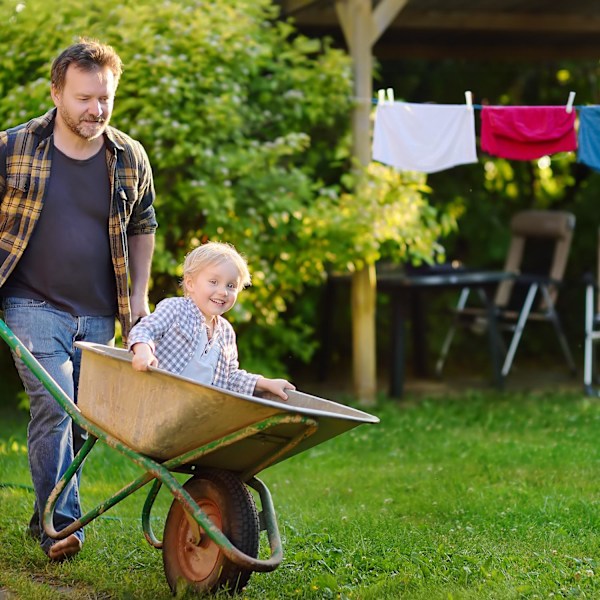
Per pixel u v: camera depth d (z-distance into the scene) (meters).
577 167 12.80
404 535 5.02
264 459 4.09
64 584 4.37
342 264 8.91
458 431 8.09
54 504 4.36
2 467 6.67
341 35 11.31
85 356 4.20
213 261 4.22
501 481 6.37
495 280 9.95
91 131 4.30
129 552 4.73
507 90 13.10
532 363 12.11
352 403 9.18
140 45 8.02
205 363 4.25
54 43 8.12
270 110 9.09
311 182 8.93
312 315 10.81
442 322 12.30
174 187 8.27
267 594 4.16
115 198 4.53
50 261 4.48
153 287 8.83
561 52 12.00
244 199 8.45
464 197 12.38
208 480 4.04
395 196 8.99
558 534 5.05
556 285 10.75
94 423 4.17
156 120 7.93
